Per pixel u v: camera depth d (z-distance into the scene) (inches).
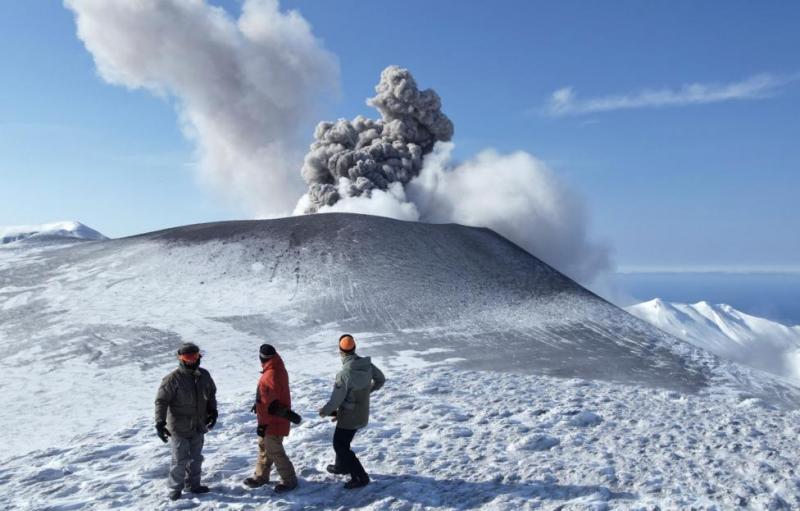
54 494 277.9
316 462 308.0
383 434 369.1
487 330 1154.7
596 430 377.4
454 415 416.8
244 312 1221.1
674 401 505.7
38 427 609.0
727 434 369.1
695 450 327.9
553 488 265.9
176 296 1327.5
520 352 967.6
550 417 408.2
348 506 249.9
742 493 256.5
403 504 248.7
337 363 870.4
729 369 936.9
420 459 310.8
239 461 319.0
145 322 1130.0
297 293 1363.2
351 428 266.7
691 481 273.7
